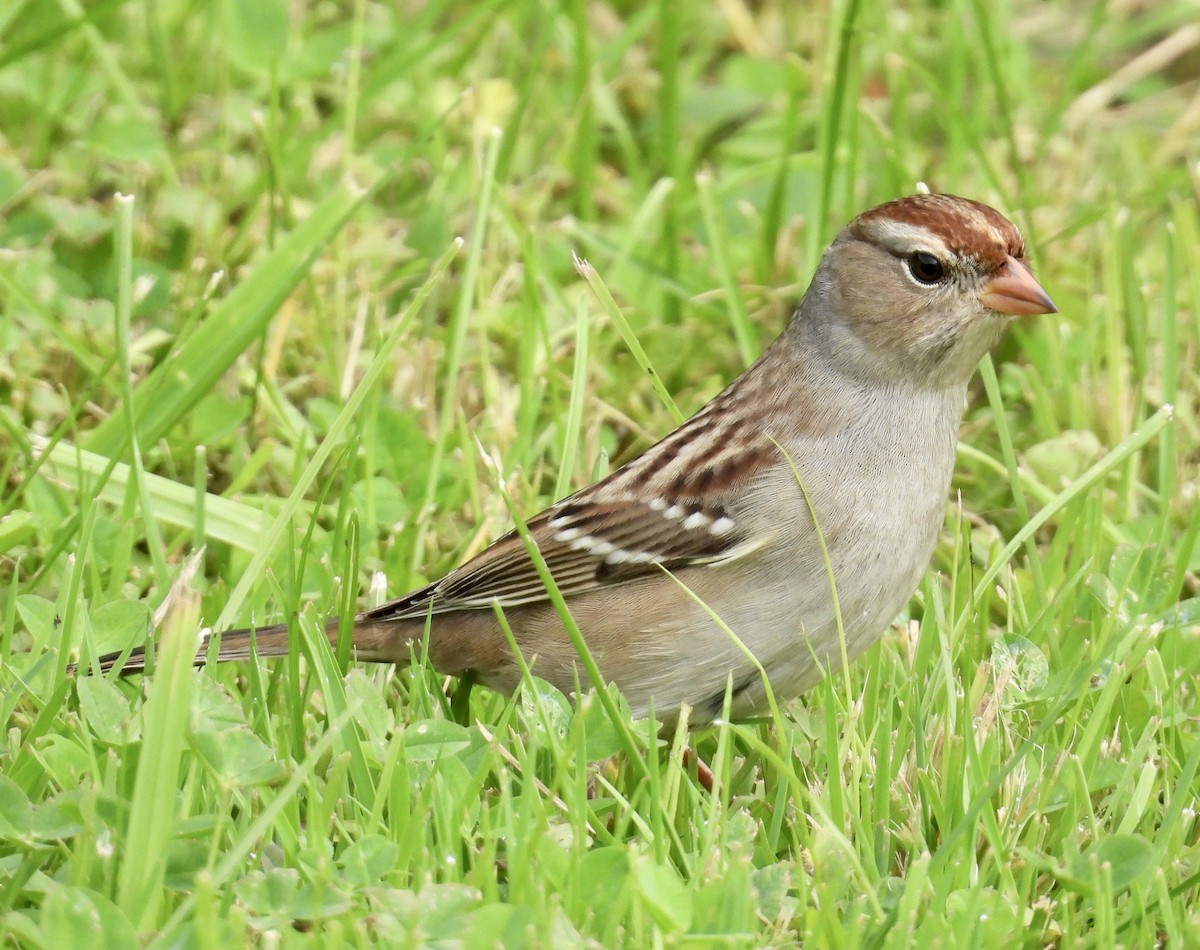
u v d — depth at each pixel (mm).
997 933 6410
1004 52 14500
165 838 6035
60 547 8516
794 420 8055
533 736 7125
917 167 13469
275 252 10148
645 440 10812
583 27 13242
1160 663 8102
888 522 7938
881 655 8336
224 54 13070
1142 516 10016
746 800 7445
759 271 12273
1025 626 8719
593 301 11664
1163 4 15820
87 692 6922
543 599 8039
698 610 7883
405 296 11695
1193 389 11203
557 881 6395
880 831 7141
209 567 9453
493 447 10398
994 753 7469
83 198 12195
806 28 15156
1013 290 7961
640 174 13180
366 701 7121
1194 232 11773
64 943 5758
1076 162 13625
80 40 13602
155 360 10859
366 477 9562
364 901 6328
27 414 10266
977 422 10891
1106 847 6648
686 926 6195
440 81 13625
